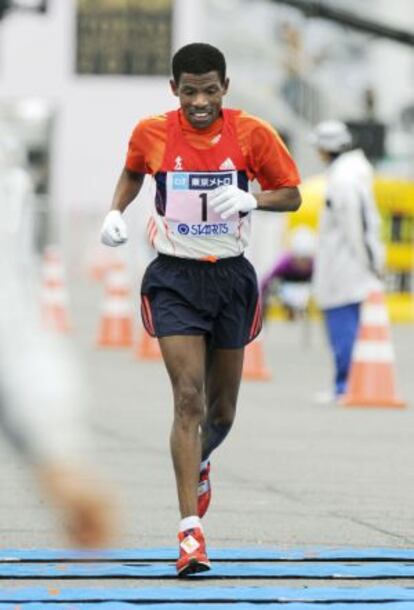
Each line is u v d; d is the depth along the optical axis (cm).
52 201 8744
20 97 9025
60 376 598
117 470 1953
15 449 603
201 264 1346
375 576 1312
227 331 1364
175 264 1351
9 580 1274
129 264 7238
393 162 7381
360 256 2730
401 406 2762
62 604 1164
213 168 1338
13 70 8994
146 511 1658
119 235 1377
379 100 10544
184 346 1335
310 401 2845
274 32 9950
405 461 2100
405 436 2369
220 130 1342
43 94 9012
